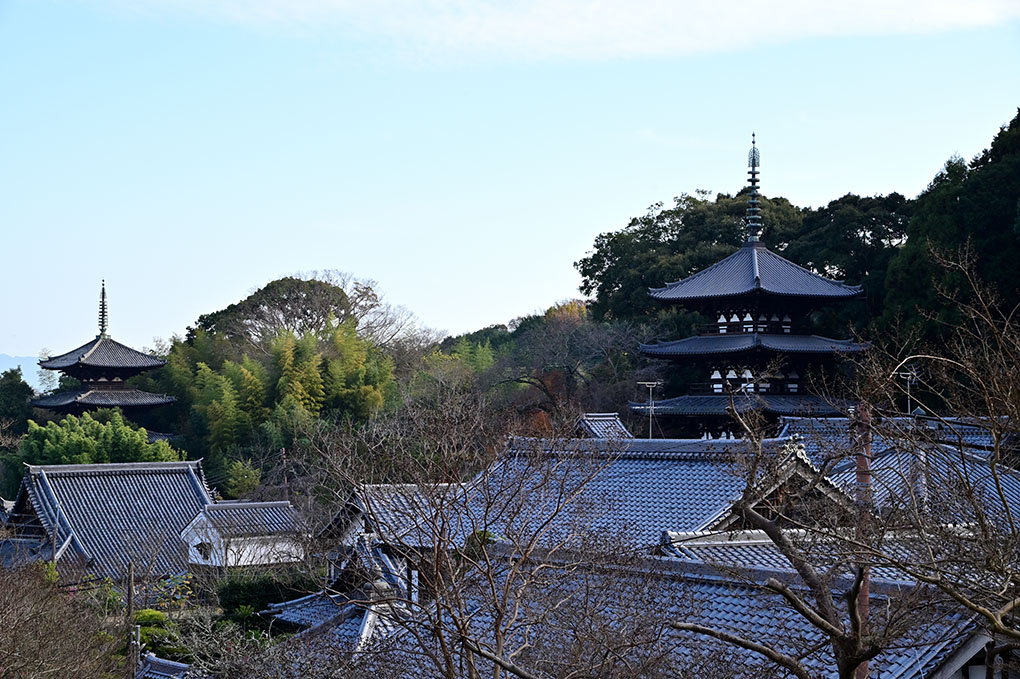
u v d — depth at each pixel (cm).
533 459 1653
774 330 4875
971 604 1009
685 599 1630
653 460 2808
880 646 1005
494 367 6550
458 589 1468
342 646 1884
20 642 1994
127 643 2706
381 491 1644
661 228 7038
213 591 3222
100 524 4394
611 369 6062
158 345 9600
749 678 1313
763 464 1380
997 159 4619
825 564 1190
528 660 1439
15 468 5781
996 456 1188
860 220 5775
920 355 1302
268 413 6144
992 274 3988
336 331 6938
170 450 6031
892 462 1930
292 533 3131
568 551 1638
